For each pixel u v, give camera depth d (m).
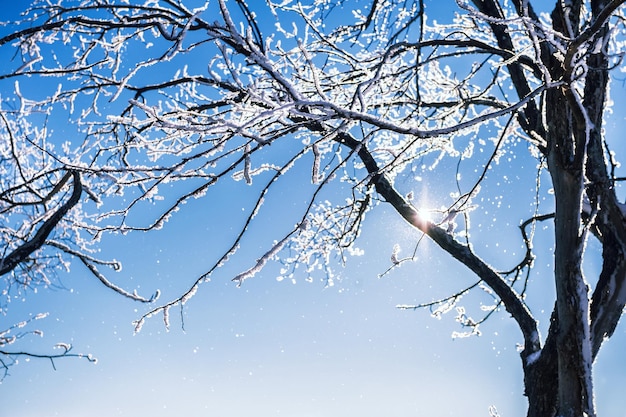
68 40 7.52
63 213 6.80
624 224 6.38
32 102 7.61
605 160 6.55
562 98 5.98
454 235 7.73
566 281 6.10
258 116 4.62
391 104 8.02
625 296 6.34
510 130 7.66
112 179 5.78
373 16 7.61
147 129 6.88
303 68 7.64
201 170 5.62
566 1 6.08
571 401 6.04
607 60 6.41
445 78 8.67
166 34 5.14
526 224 8.34
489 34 7.95
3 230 8.45
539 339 7.06
